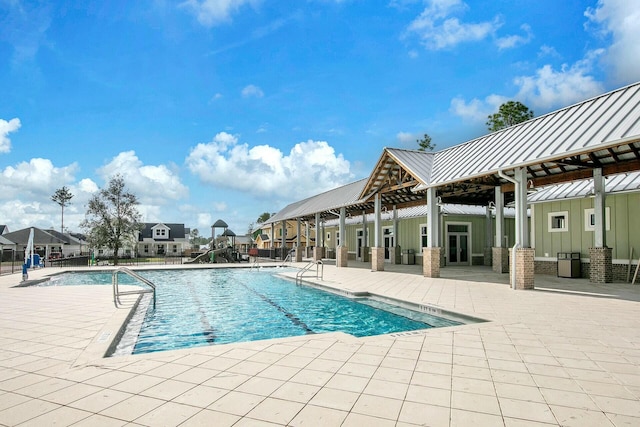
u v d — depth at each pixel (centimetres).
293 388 336
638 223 1145
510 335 520
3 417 283
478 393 324
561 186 1398
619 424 269
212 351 449
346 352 443
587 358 420
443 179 1226
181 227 5106
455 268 1744
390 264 2119
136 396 321
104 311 739
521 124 1182
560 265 1301
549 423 270
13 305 812
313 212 2294
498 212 1485
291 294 1165
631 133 732
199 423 272
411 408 295
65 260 2616
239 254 2875
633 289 979
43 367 400
